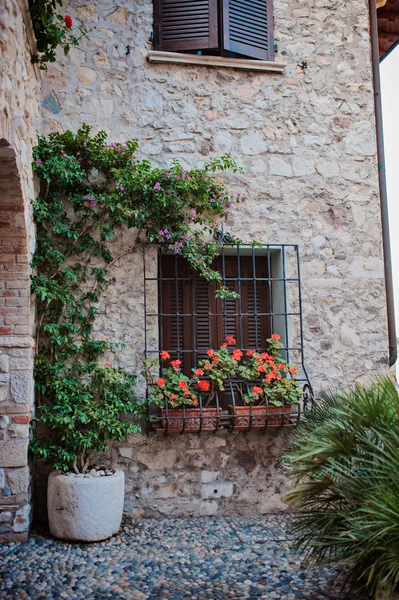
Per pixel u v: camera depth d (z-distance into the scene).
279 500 4.48
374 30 5.19
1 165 3.27
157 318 4.47
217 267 4.91
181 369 4.69
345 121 5.02
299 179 4.86
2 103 2.81
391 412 2.83
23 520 3.73
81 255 4.43
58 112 4.53
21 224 3.73
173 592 2.97
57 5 4.60
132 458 4.32
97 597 2.91
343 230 4.89
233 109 4.83
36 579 3.13
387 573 2.41
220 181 4.71
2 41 2.85
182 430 4.23
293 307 4.72
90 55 4.64
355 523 2.47
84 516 3.70
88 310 4.36
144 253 4.50
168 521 4.23
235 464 4.45
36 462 4.18
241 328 4.55
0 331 3.81
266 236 4.75
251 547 3.68
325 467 2.83
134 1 4.77
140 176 4.32
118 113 4.64
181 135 4.71
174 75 4.76
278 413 4.31
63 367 4.16
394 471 2.48
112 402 4.14
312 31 5.06
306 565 3.08
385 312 4.89
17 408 3.78
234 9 4.85
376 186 5.00
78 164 4.24
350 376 4.76
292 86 4.95
